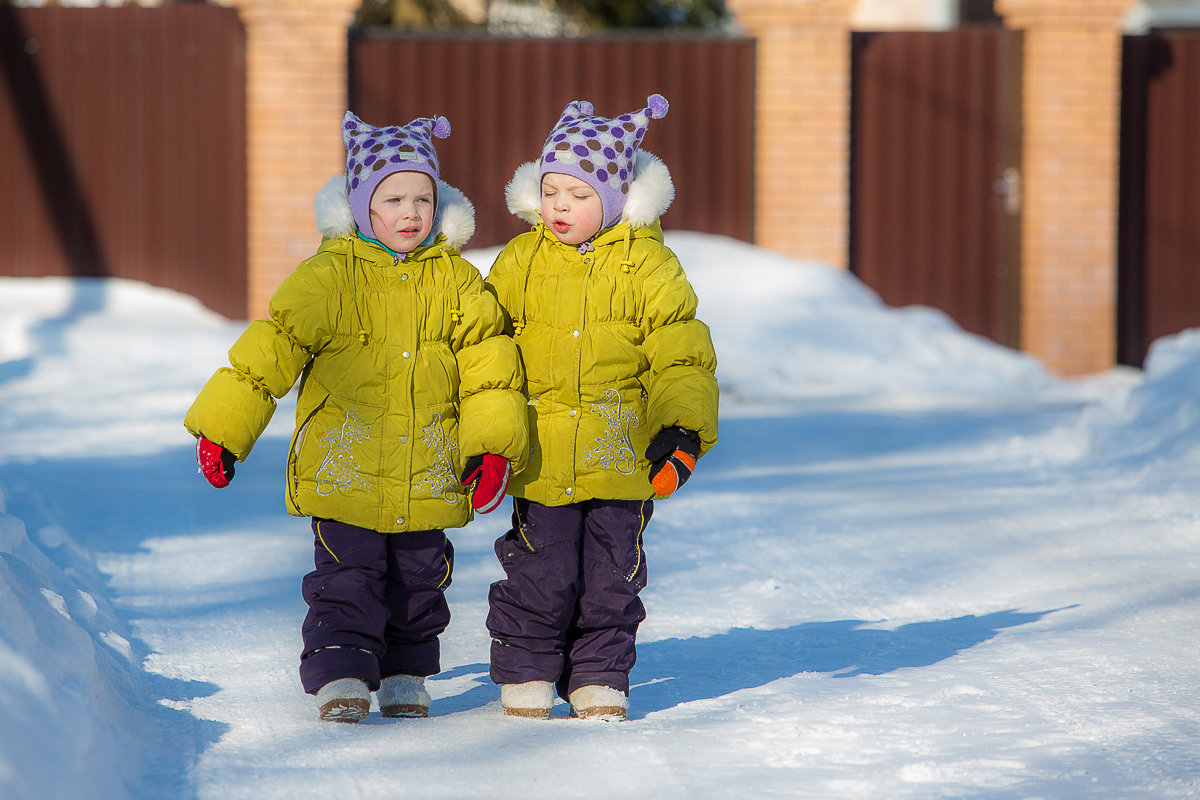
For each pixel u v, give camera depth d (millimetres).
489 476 12742
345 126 13609
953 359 46938
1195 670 14562
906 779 10969
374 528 12898
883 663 15289
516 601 13141
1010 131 53125
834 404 39875
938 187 53406
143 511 23656
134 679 13758
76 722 10328
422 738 12109
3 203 52844
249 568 19938
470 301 13234
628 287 13352
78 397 37344
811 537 22719
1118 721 12648
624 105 52750
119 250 52938
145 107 52375
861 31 53000
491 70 52062
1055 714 12914
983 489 26828
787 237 52375
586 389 13188
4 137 52656
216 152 51938
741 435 34031
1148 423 29312
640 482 13266
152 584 18875
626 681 13266
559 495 13094
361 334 13016
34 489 23391
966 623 17312
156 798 10336
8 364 42312
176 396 37781
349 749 11695
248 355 12695
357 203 13227
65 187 52844
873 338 47156
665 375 13039
